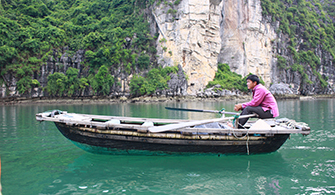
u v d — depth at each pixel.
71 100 44.94
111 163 5.34
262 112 5.76
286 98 56.78
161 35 53.88
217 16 56.59
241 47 62.25
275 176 4.57
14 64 41.09
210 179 4.43
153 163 5.34
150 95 48.78
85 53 46.66
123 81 48.72
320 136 8.34
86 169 4.96
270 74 66.06
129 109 24.30
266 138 5.76
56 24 50.25
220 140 5.55
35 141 7.60
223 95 53.34
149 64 53.31
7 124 11.70
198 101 48.75
